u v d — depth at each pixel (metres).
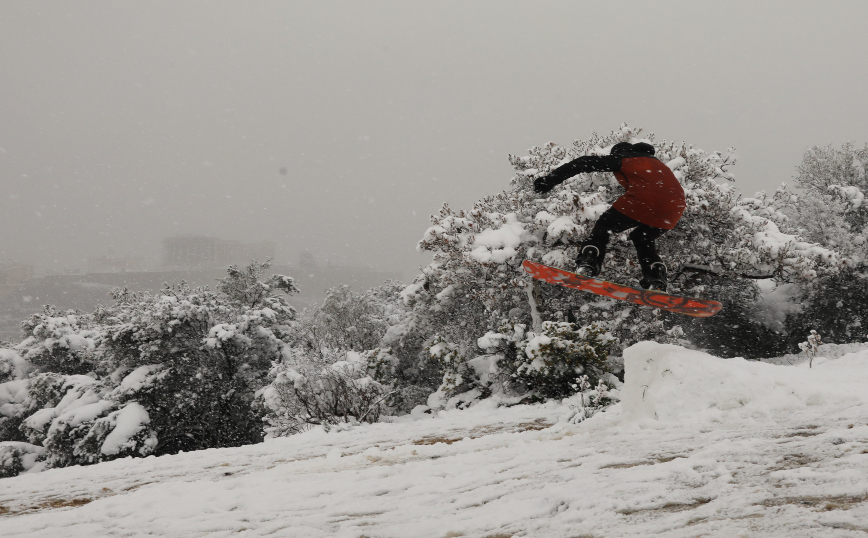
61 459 16.20
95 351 18.45
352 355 12.53
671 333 14.04
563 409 8.98
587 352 10.67
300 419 10.41
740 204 15.70
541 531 1.69
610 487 2.05
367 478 3.49
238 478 4.19
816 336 5.58
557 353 10.88
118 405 16.42
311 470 4.24
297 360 11.95
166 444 16.94
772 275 14.70
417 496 2.67
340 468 4.24
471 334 16.86
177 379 16.86
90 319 24.84
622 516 1.68
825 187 20.97
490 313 16.88
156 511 3.11
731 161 15.84
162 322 16.64
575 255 13.54
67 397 17.83
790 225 19.58
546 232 13.94
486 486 2.64
